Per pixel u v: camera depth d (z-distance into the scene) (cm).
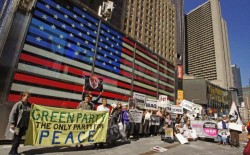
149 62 1480
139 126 1026
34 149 568
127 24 5975
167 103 1251
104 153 589
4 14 771
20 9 737
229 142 1099
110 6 1364
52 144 561
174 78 1781
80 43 970
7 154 498
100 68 1066
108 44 1140
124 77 1223
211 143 1109
